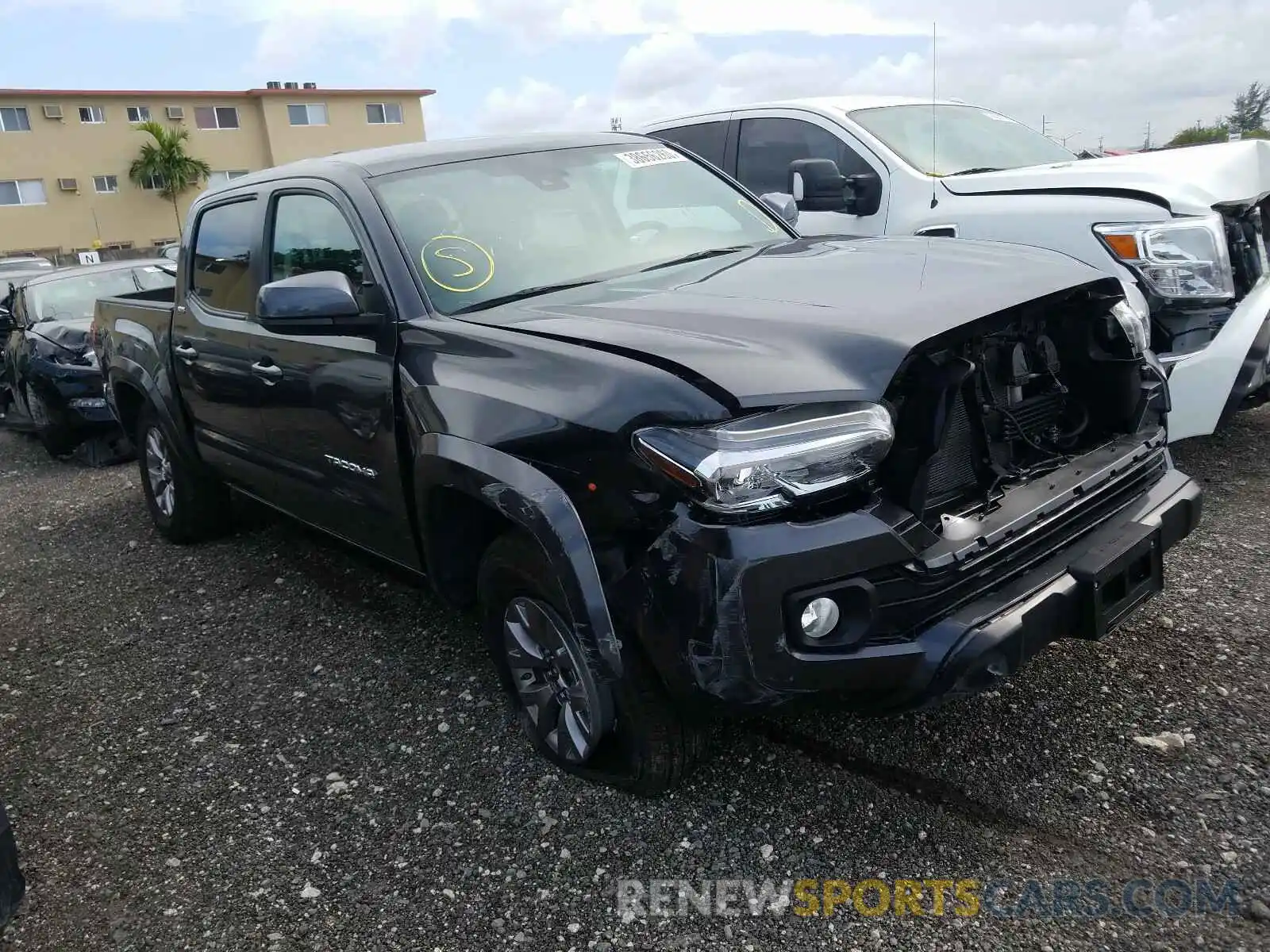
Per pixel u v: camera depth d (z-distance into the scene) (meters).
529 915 2.46
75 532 6.09
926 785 2.77
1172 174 4.77
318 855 2.76
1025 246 3.42
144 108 42.12
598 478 2.41
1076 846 2.49
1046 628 2.42
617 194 3.82
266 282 3.95
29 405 8.34
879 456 2.29
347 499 3.56
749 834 2.65
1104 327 2.97
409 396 3.00
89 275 9.15
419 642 4.01
